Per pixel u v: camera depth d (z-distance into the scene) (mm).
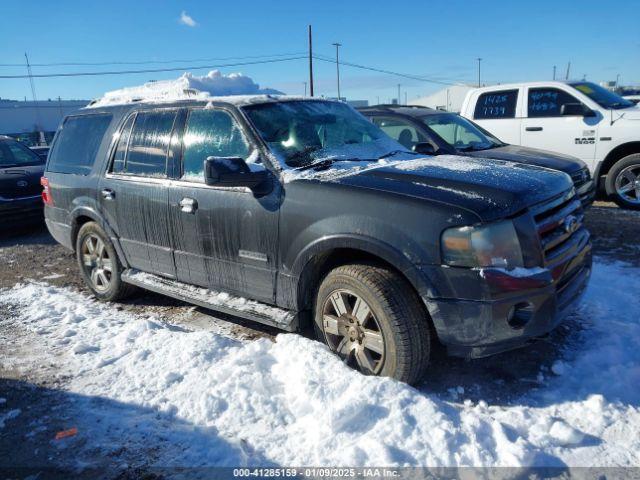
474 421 2809
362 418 2809
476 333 2895
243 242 3697
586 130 8359
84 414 3141
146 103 4684
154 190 4266
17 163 9484
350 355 3352
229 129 3936
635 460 2561
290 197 3418
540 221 3086
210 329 4359
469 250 2836
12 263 6848
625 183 8266
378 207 3084
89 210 4969
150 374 3527
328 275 3350
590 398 3016
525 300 2881
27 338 4316
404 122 6996
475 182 3150
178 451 2768
